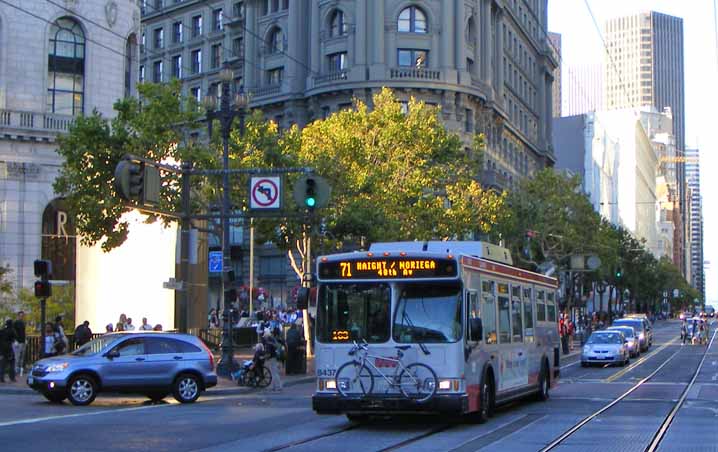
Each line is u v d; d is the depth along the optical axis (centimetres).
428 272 1856
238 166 3966
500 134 8850
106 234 4109
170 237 5300
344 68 7681
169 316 5303
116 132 3988
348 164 4428
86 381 2502
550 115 11594
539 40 11100
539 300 2605
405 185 4788
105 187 4016
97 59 5456
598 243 7262
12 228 5138
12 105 5178
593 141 17725
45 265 3103
